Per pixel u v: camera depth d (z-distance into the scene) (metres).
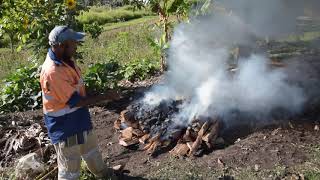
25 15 7.21
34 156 5.12
